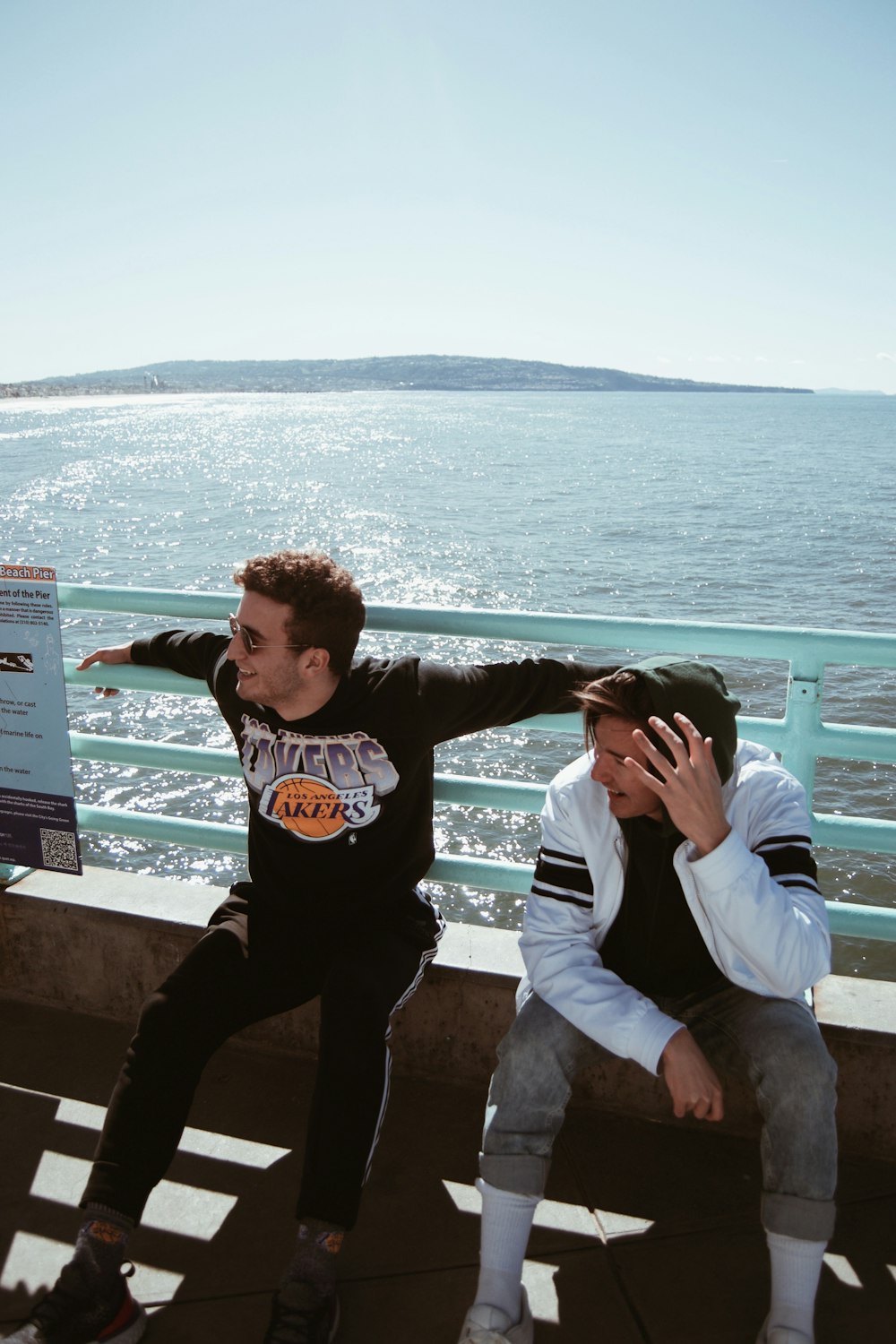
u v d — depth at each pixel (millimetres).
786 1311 1673
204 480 63719
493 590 28219
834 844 2303
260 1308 1870
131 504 50344
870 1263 1948
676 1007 1958
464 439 119125
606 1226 2051
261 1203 2115
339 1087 1845
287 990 2100
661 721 1678
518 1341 1674
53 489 57719
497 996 2400
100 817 2740
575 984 1808
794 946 1684
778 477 69062
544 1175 1756
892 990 2309
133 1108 1872
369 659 2121
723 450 104250
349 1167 1794
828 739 2266
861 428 179375
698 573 30531
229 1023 2025
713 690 1749
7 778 2592
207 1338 1809
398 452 94625
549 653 18969
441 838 12359
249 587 1950
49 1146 2266
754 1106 2270
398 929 2137
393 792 2072
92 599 2559
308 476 67062
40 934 2721
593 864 1890
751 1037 1770
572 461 82562
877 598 26797
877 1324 1817
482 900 11008
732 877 1671
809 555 33750
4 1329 1810
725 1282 1916
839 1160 2227
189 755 2611
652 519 43875
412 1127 2338
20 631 2453
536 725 2377
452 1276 1937
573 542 36812
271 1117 2373
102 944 2668
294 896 2145
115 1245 1778
